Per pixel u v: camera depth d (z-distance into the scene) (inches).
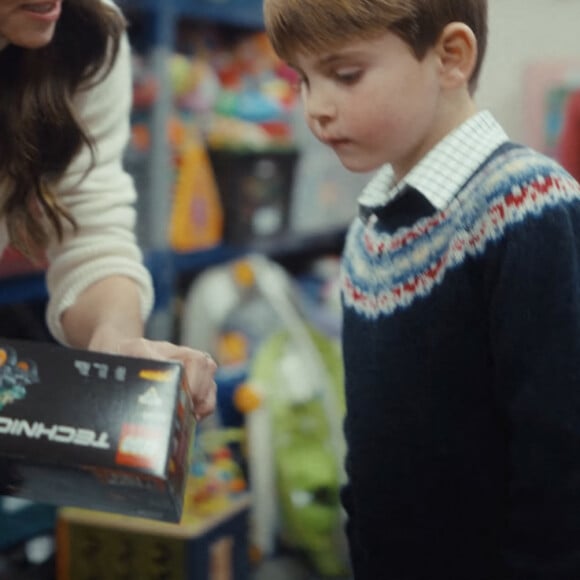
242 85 135.6
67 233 58.2
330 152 148.4
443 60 46.6
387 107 45.5
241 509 106.7
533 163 44.4
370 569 51.8
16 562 103.3
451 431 46.8
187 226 120.8
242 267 126.5
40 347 40.8
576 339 43.0
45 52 53.1
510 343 43.5
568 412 42.9
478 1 47.8
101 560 99.6
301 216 144.1
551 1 163.6
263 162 130.6
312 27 44.6
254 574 117.3
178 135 119.8
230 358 125.3
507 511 47.5
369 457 49.4
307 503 120.0
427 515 48.5
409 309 47.1
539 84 161.9
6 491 44.8
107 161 59.9
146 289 59.9
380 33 44.4
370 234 50.2
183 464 41.4
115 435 37.8
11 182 54.7
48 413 38.6
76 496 42.7
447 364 46.1
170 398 38.8
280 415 119.5
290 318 126.3
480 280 44.9
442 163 46.6
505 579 47.6
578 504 43.6
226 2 123.5
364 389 49.4
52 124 54.0
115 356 40.4
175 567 97.4
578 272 43.4
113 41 55.9
